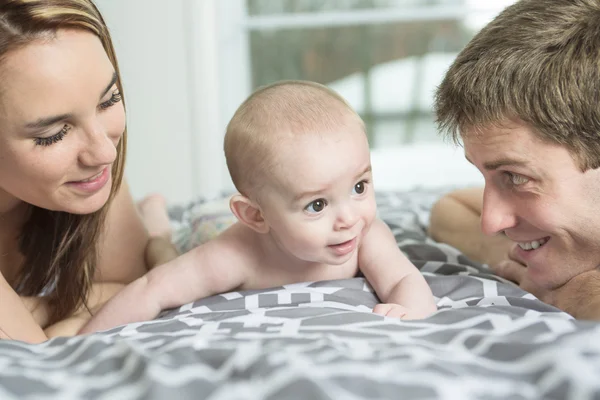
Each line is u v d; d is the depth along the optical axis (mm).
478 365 786
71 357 872
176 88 3406
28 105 996
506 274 1380
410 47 3879
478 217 1636
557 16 1014
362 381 739
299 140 1139
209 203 1804
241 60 3697
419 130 3994
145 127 3430
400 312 1104
